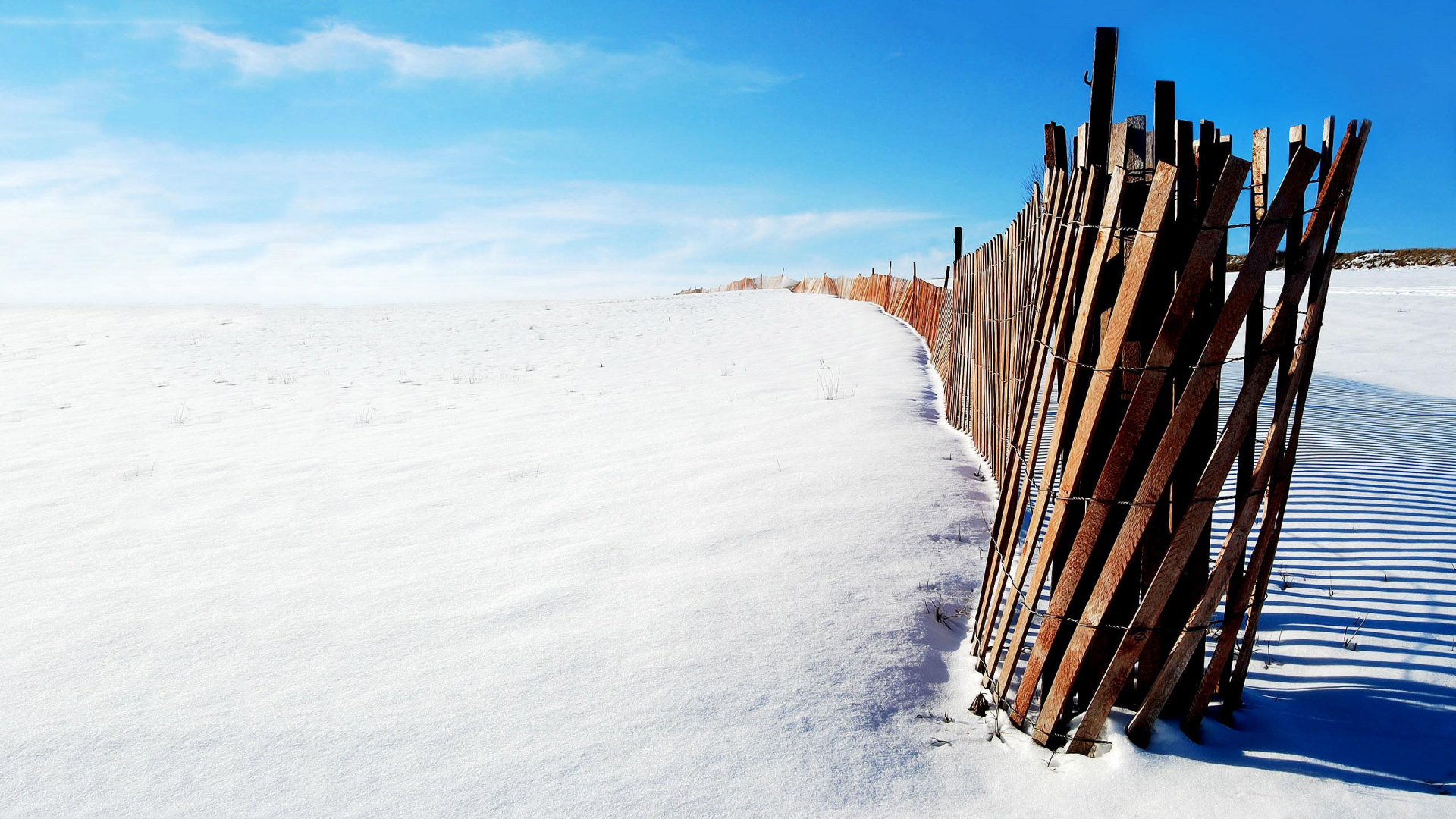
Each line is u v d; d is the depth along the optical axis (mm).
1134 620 2389
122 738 2680
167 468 7207
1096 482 2539
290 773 2457
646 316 27859
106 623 3674
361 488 6227
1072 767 2414
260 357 17438
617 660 3084
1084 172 2744
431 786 2361
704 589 3699
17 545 4961
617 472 6359
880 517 4617
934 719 2738
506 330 23531
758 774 2385
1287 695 2820
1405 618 3371
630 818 2199
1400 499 5129
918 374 11922
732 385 11938
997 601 3047
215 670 3160
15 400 11938
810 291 46312
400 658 3203
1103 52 2611
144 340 20375
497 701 2826
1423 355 17609
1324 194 2342
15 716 2846
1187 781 2299
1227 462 2307
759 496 5207
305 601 3863
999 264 5703
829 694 2814
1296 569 3998
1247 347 2363
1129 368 2439
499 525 5051
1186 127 2352
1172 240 2387
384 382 13633
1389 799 2203
